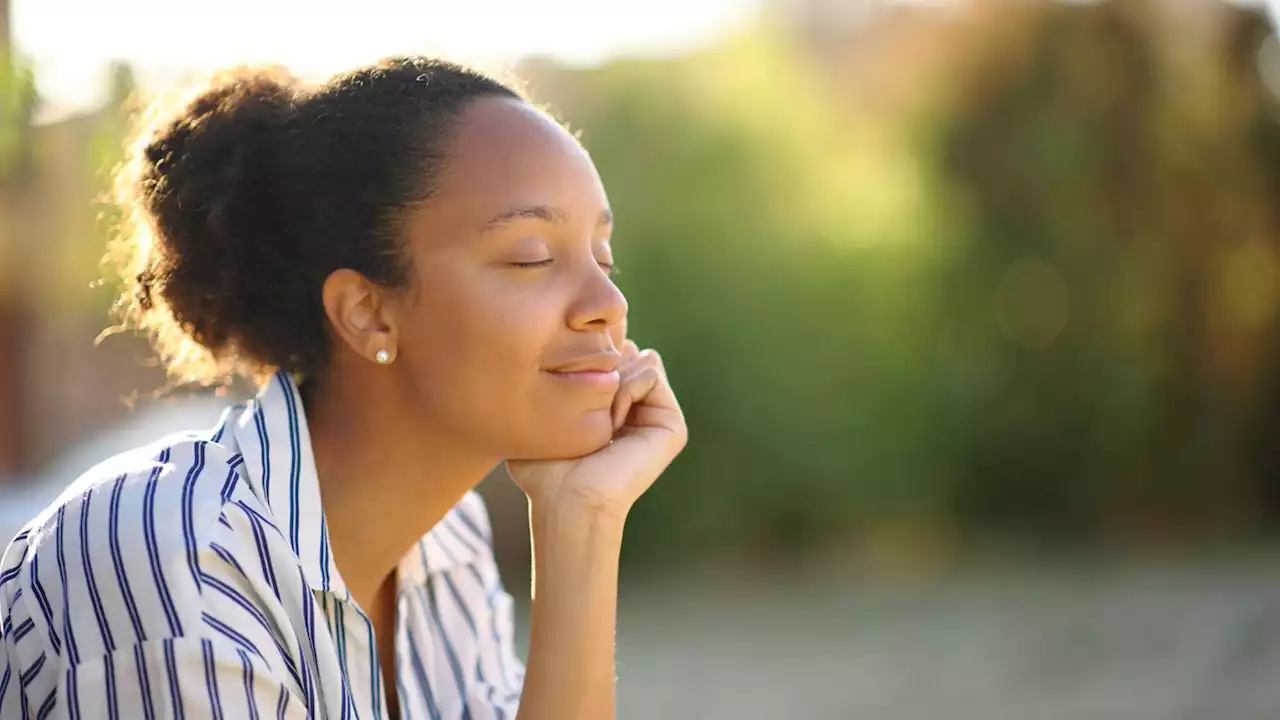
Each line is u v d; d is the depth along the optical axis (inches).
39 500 186.1
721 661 263.1
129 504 54.7
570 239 60.2
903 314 365.4
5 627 57.4
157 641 52.4
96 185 128.7
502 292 58.9
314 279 60.7
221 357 65.4
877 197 368.8
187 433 61.5
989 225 378.3
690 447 343.9
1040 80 379.9
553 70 335.6
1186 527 390.9
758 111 353.4
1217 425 392.8
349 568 63.9
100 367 279.0
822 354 352.8
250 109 61.7
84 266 195.6
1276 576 322.7
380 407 62.1
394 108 59.9
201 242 62.3
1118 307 384.2
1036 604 304.2
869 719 217.9
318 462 63.0
